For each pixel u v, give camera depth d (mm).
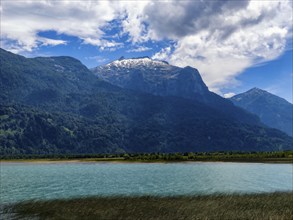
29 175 141375
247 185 105188
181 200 63219
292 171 156500
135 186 101500
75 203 60750
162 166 195125
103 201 62469
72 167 198250
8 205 60781
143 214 52156
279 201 61219
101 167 192750
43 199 69062
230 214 50750
